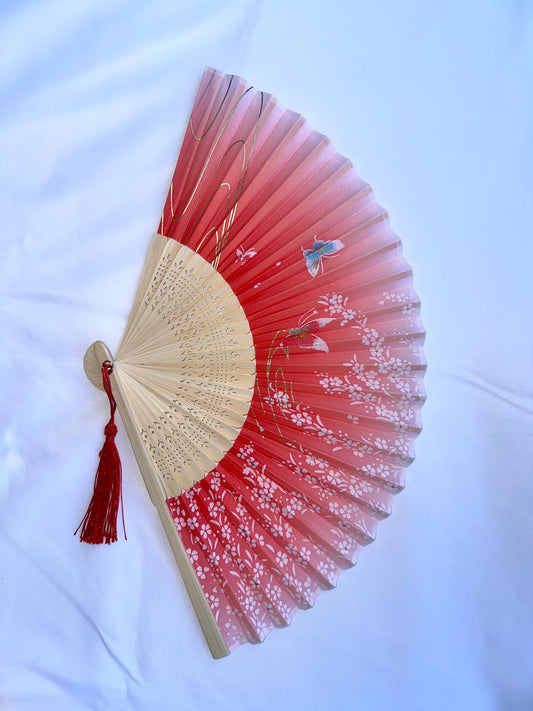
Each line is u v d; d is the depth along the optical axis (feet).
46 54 1.08
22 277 1.14
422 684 1.36
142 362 1.14
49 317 1.16
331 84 1.19
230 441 1.18
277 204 1.11
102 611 1.23
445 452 1.31
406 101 1.22
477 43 1.21
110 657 1.25
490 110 1.24
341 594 1.33
